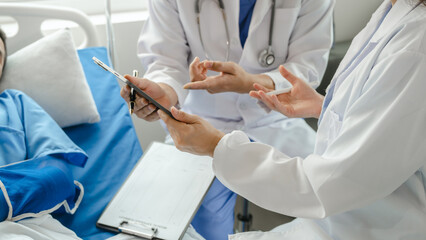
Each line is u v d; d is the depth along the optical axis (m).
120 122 1.43
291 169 0.83
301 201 0.82
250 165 0.89
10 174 0.94
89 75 1.58
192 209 1.01
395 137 0.69
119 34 1.94
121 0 2.01
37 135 1.12
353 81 0.82
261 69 1.47
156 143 1.26
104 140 1.34
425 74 0.67
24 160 1.08
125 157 1.30
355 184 0.73
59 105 1.35
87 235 0.98
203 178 1.10
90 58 1.62
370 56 0.77
